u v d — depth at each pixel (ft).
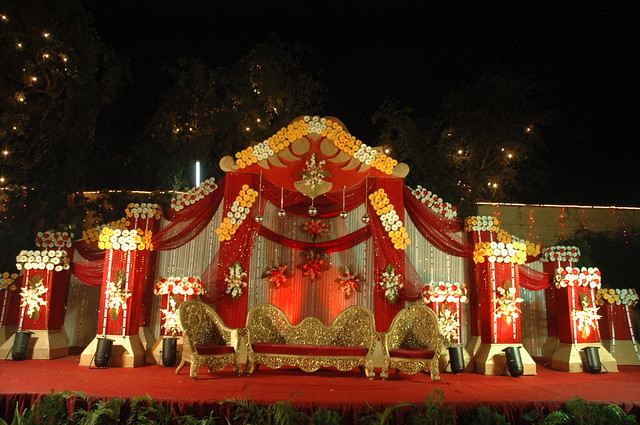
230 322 28.25
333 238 30.60
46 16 35.78
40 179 36.86
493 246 28.14
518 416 18.62
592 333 28.86
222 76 47.26
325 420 16.99
